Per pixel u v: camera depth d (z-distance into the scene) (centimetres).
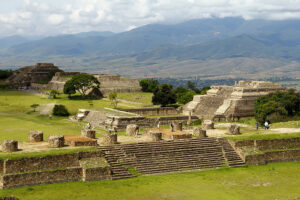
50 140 6694
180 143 7481
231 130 8525
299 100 14512
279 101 14488
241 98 15562
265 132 8988
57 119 14012
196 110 15875
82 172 6178
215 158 7381
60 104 16550
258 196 5891
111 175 6316
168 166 6881
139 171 6612
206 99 16288
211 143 7719
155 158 6975
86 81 19238
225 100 15775
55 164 6119
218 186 6262
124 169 6531
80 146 6756
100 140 7494
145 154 6988
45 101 17575
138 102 18412
